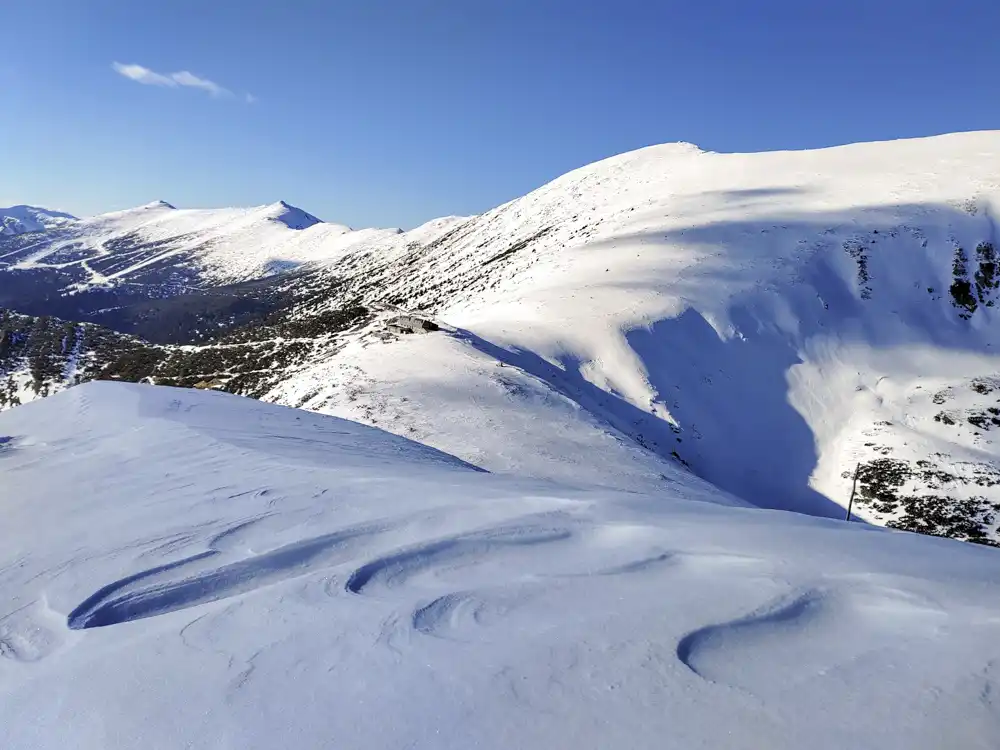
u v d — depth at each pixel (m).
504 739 2.39
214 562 4.68
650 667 2.81
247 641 3.34
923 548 4.35
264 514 5.68
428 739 2.43
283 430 11.05
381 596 3.84
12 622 3.96
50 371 58.06
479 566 4.32
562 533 4.98
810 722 2.36
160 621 3.73
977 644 2.83
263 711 2.70
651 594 3.65
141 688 2.98
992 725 2.26
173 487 6.71
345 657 3.09
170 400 12.83
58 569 4.70
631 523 5.18
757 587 3.65
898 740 2.23
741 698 2.55
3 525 5.85
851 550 4.30
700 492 15.91
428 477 7.25
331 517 5.51
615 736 2.36
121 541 5.16
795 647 2.98
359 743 2.44
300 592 3.91
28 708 2.98
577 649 3.01
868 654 2.84
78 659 3.38
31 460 8.37
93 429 10.07
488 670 2.87
